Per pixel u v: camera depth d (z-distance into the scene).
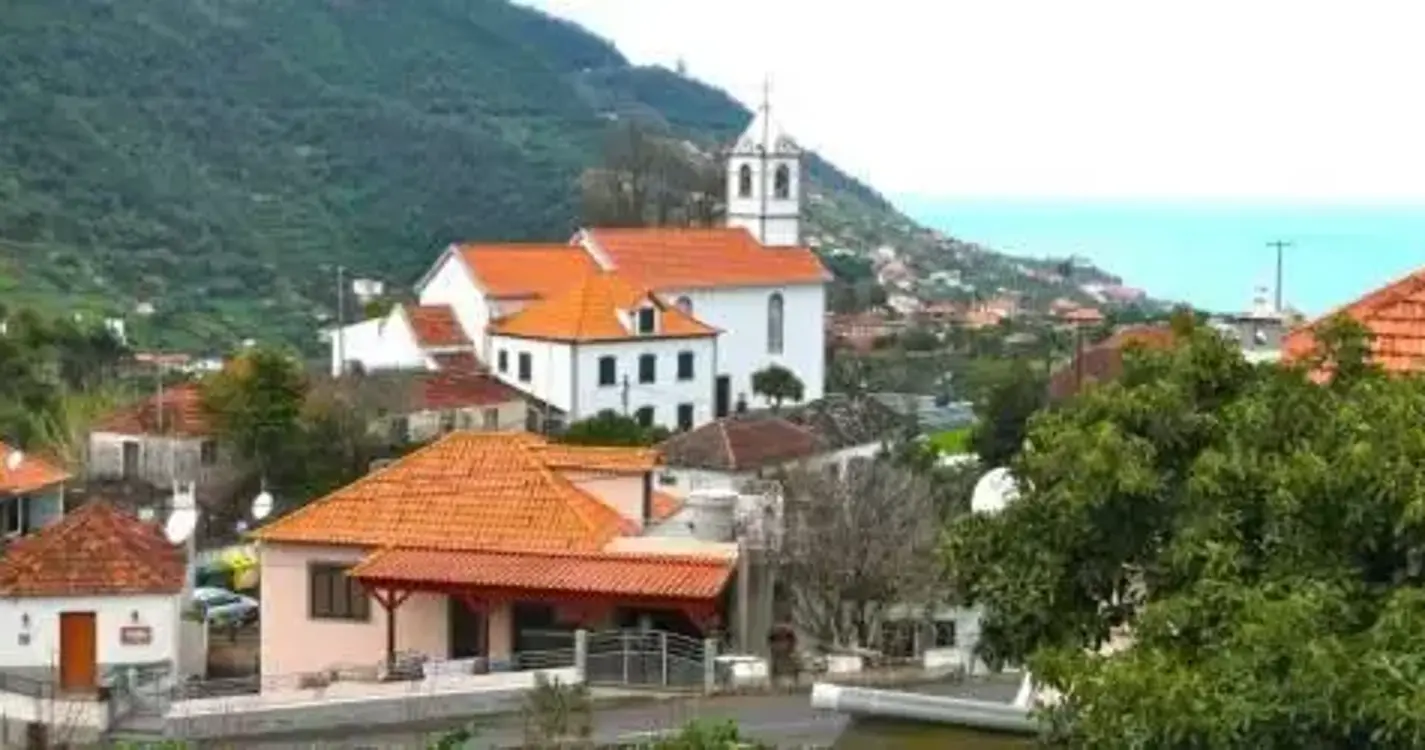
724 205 176.75
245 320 156.38
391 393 100.12
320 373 109.56
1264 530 17.23
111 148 180.12
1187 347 19.77
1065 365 113.19
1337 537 16.70
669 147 196.88
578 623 47.66
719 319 123.25
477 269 118.25
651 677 45.25
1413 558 16.14
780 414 99.12
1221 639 16.38
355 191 195.12
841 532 53.56
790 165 143.25
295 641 49.56
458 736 32.50
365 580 47.53
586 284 114.44
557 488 50.91
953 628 53.12
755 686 45.00
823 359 130.00
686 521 53.88
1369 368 19.58
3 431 93.19
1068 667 16.64
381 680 45.34
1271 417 18.19
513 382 113.00
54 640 49.97
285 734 43.25
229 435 87.56
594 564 47.56
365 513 50.25
